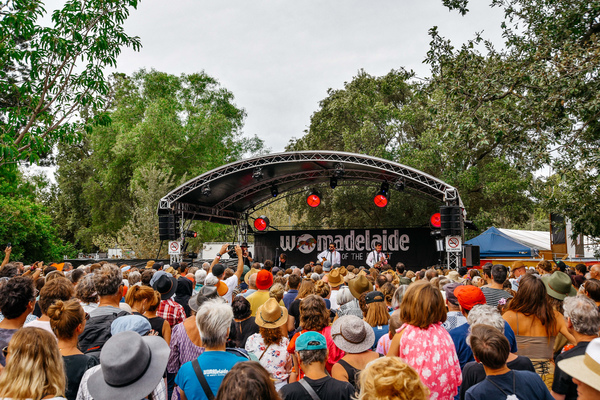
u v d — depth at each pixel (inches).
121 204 1298.0
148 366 99.7
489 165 882.8
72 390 115.5
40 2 415.2
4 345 131.0
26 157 425.4
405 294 127.6
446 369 119.3
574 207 428.1
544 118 381.1
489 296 206.8
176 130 1101.1
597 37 398.9
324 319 150.0
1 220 730.2
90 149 1640.0
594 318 121.0
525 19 445.7
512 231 760.3
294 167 658.8
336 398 103.9
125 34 444.5
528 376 104.4
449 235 525.7
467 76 417.1
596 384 74.5
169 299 200.1
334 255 696.4
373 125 929.5
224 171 606.5
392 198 885.2
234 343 146.5
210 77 1385.3
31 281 143.1
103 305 160.7
